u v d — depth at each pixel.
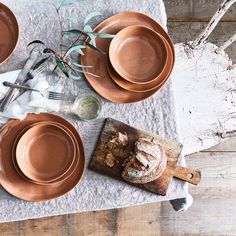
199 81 2.04
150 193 1.59
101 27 1.61
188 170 1.58
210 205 2.32
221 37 2.39
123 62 1.60
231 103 2.06
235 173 2.34
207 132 2.05
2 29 1.60
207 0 2.39
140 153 1.52
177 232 2.30
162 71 1.58
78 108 1.60
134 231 2.25
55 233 2.22
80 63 1.61
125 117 1.62
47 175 1.53
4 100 1.55
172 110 1.63
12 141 1.55
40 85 1.57
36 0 1.67
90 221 2.23
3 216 1.55
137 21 1.63
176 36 2.38
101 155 1.57
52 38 1.63
